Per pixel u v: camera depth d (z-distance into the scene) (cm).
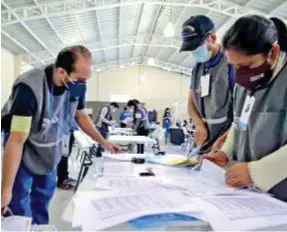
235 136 119
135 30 1297
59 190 441
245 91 112
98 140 202
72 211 72
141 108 860
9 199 130
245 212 69
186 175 113
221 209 70
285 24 97
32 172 165
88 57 158
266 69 93
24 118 141
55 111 163
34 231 79
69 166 646
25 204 164
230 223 63
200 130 169
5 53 1124
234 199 79
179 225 63
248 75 96
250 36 86
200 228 62
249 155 109
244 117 110
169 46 1438
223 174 100
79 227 62
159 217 65
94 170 122
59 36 1117
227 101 156
